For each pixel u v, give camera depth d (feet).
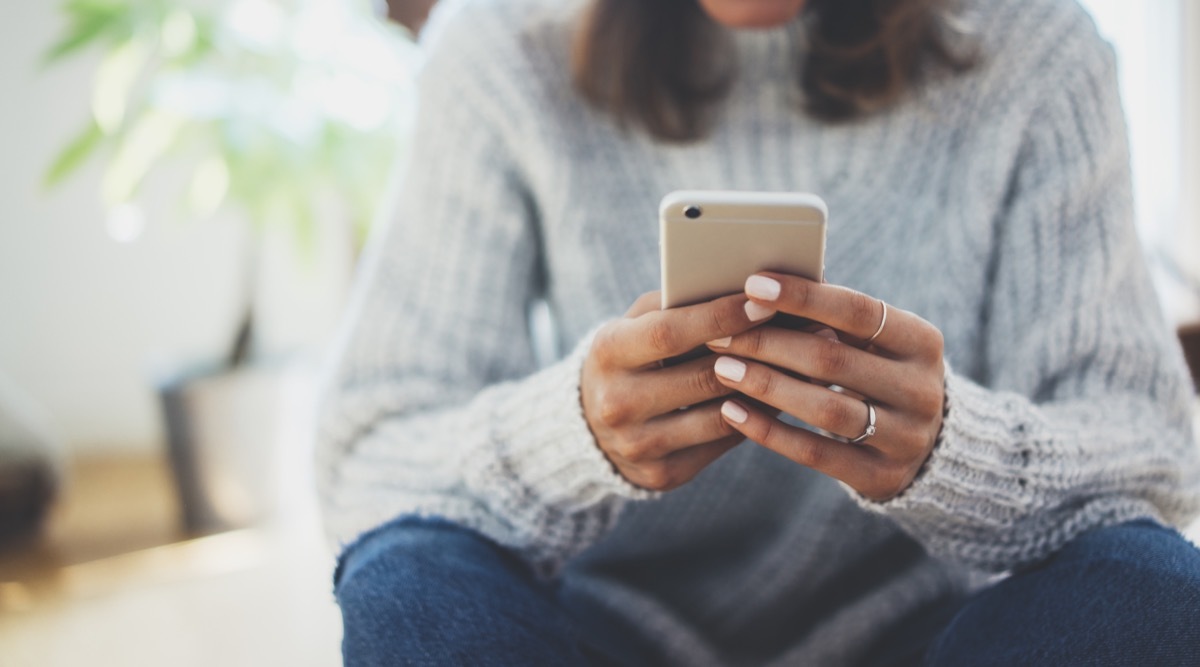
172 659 4.52
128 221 7.78
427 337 2.46
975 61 2.51
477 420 2.10
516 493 2.07
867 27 2.47
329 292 8.00
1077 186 2.39
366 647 1.69
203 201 5.96
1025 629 1.75
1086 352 2.30
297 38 6.07
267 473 6.36
